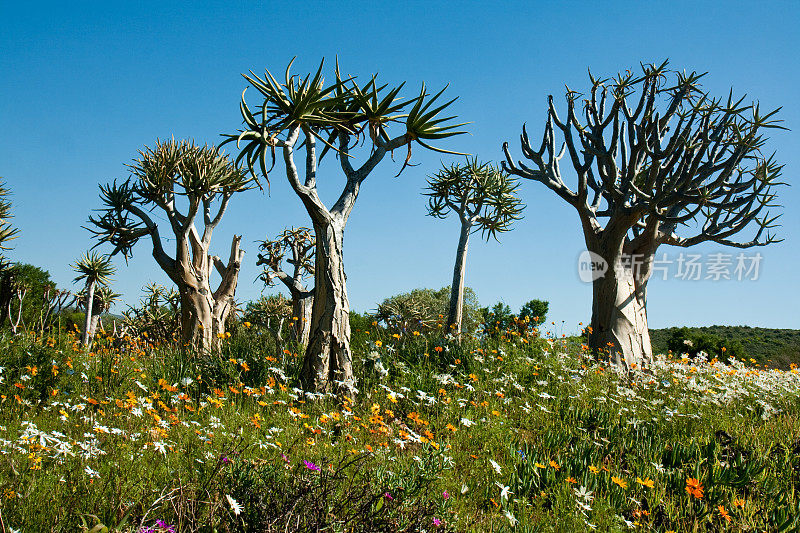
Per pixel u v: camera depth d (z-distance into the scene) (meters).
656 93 10.77
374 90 7.05
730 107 11.61
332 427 5.25
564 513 3.65
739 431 5.97
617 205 11.70
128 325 15.69
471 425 5.39
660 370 9.62
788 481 4.54
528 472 4.21
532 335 9.74
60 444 3.48
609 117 11.40
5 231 14.98
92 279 15.09
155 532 2.43
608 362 10.42
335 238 7.25
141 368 7.48
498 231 16.14
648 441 5.22
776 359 29.25
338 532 2.53
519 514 3.59
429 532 2.74
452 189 15.93
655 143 10.73
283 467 3.19
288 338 10.94
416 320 15.21
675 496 4.14
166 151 14.12
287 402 6.23
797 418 6.93
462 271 15.57
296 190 7.12
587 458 4.68
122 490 2.98
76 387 6.21
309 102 6.68
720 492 4.11
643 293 12.24
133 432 4.21
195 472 3.14
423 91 7.06
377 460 3.89
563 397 6.94
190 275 13.79
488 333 9.98
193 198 13.48
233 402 5.91
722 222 12.43
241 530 2.61
